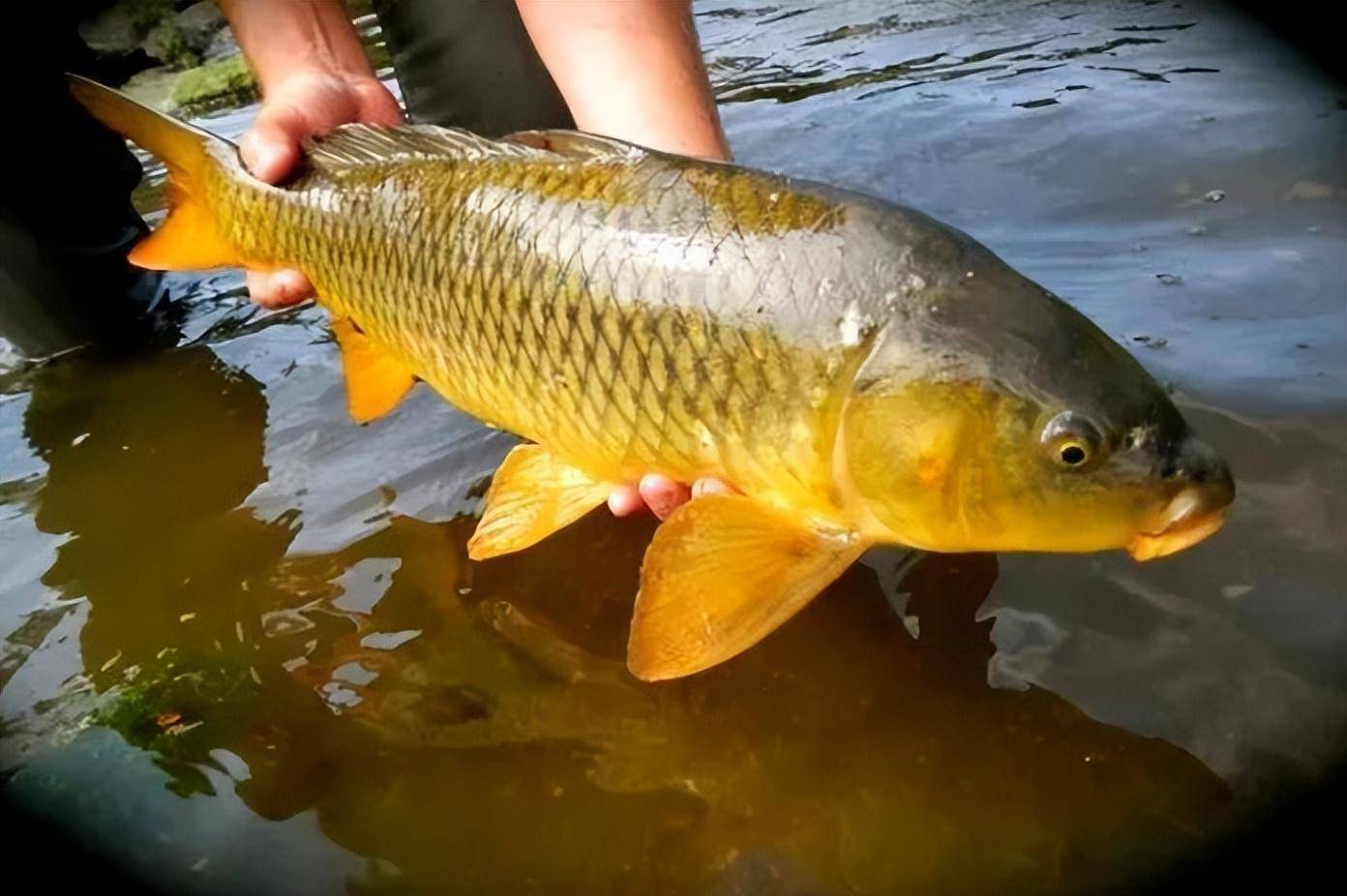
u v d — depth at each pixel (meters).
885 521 0.48
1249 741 0.45
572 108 0.74
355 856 0.45
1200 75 1.18
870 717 0.49
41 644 0.59
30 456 0.79
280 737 0.51
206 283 1.06
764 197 0.50
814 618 0.54
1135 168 0.98
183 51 2.13
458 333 0.58
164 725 0.53
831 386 0.47
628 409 0.52
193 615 0.60
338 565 0.63
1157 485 0.45
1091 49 1.32
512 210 0.55
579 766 0.48
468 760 0.49
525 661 0.55
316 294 0.69
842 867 0.42
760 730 0.49
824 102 1.26
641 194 0.52
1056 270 0.82
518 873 0.44
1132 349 0.69
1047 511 0.46
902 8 1.65
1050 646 0.50
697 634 0.48
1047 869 0.41
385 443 0.74
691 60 0.72
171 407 0.84
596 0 0.71
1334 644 0.48
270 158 0.66
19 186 0.90
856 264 0.47
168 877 0.45
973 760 0.46
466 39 0.95
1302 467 0.58
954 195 0.97
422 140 0.61
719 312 0.49
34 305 0.92
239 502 0.70
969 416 0.45
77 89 0.74
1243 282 0.77
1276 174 0.93
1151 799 0.43
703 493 0.50
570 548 0.63
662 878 0.43
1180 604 0.51
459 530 0.65
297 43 0.80
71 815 0.49
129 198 1.02
